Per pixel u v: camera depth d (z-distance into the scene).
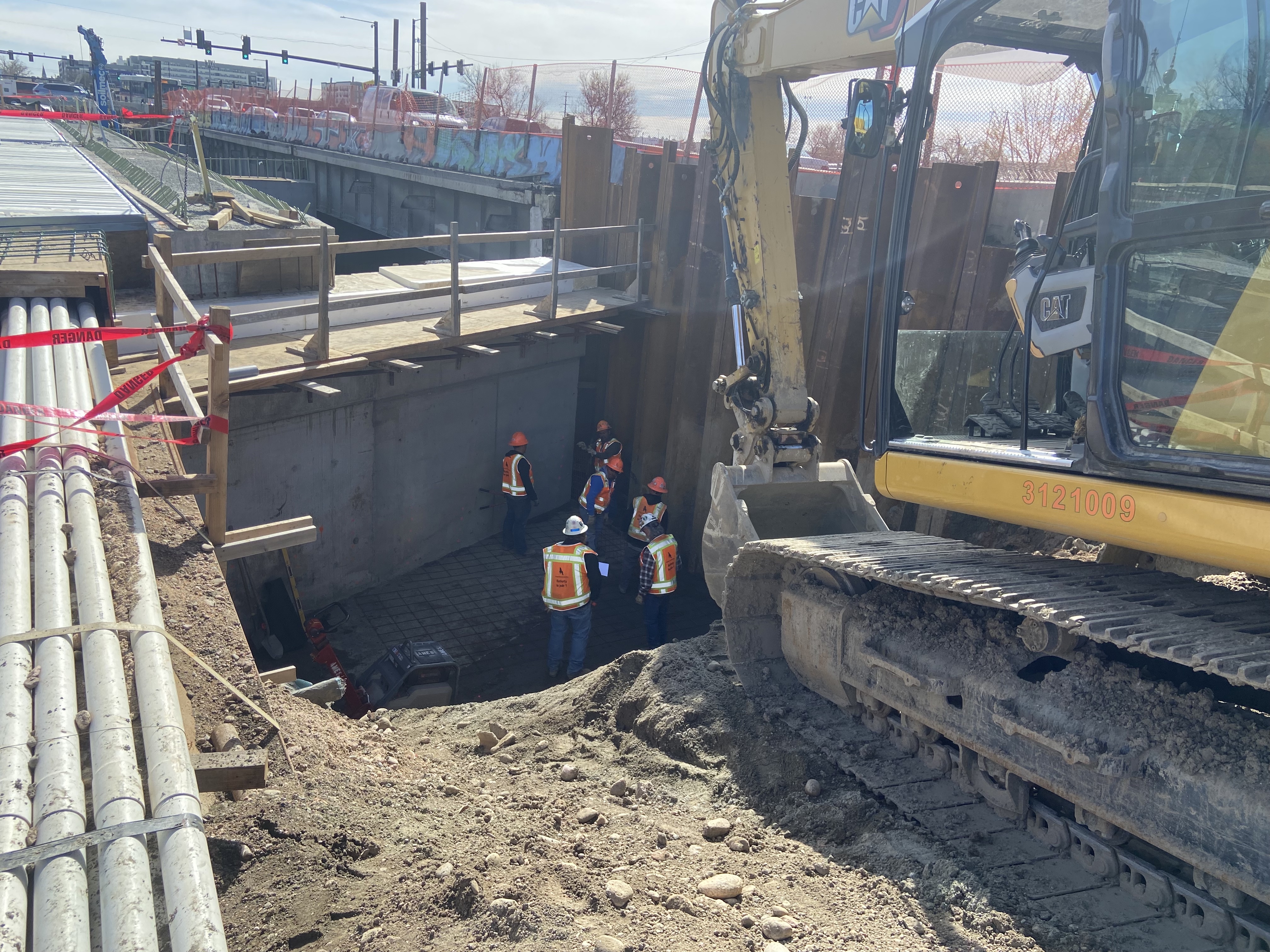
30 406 4.48
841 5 5.24
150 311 7.62
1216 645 2.60
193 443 4.83
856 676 4.34
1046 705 3.34
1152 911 3.10
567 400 12.52
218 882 2.95
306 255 7.43
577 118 15.62
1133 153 3.08
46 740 2.46
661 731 4.77
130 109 39.09
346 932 2.75
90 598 3.22
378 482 9.90
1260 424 2.76
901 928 3.05
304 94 26.33
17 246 7.49
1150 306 3.09
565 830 3.82
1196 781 2.83
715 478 6.14
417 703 7.07
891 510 9.46
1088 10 4.21
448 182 16.25
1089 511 3.37
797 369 6.26
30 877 2.08
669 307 11.41
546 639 9.28
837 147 11.47
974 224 8.55
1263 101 2.72
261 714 3.64
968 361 4.90
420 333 9.01
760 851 3.67
